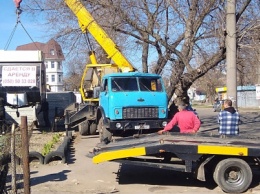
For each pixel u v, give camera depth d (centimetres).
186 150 847
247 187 843
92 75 1969
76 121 1866
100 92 1623
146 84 1502
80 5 1750
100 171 1062
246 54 1530
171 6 1500
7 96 1891
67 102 2791
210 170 918
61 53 2333
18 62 1902
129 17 1462
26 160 662
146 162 891
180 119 1038
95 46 2181
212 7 1431
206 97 8281
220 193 838
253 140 953
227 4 1290
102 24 1758
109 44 1783
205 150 839
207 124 2531
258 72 1669
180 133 1021
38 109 2258
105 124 1469
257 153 841
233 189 838
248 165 845
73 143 1631
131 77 1497
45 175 1012
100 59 2225
